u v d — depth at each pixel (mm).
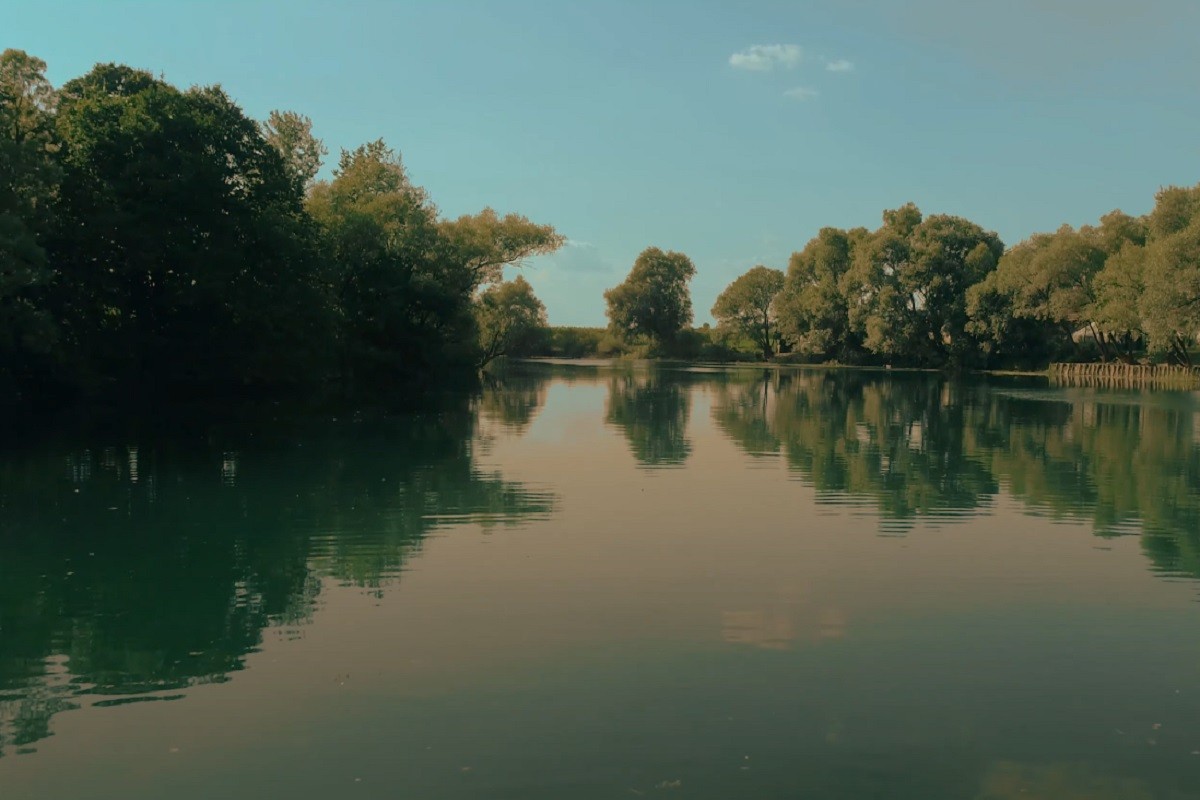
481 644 10031
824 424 36875
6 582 12641
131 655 9781
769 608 11375
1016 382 77000
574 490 20203
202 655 9766
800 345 122625
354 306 57719
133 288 42594
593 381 74000
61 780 7109
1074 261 83938
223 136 44719
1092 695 8688
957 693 8719
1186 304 65875
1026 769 7227
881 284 107188
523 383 69250
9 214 30875
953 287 102875
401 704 8453
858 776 7105
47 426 33406
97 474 22281
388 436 31250
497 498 19156
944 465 24578
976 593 12047
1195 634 10445
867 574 12992
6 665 9516
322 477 21984
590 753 7477
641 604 11516
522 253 80000
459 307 66312
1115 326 77875
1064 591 12180
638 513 17531
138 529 16062
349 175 65062
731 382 73562
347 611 11273
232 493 19672
